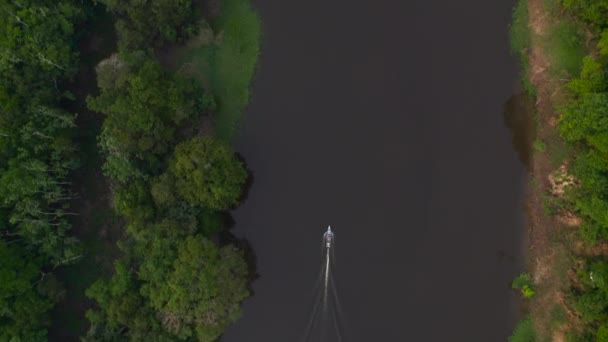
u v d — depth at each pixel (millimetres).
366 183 78750
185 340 71125
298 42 80500
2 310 70125
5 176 70625
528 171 76062
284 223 79188
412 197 78000
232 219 79500
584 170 68125
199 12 79375
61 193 75938
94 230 79125
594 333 69250
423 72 79250
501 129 77375
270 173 79750
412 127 78812
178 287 67438
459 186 77500
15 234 72500
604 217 66188
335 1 80500
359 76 79938
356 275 77688
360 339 76688
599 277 66750
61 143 73312
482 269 76312
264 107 80125
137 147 72250
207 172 70625
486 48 78375
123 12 75938
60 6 74188
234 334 78312
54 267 75562
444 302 76500
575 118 67562
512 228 76062
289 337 77500
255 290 78688
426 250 77250
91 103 73125
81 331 77938
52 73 74875
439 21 79500
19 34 71562
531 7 76688
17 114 72188
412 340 76375
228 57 80062
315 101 80062
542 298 73750
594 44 73500
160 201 71812
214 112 79500
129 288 71000
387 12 80062
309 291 77938
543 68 75562
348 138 79438
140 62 73312
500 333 75188
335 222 78625
